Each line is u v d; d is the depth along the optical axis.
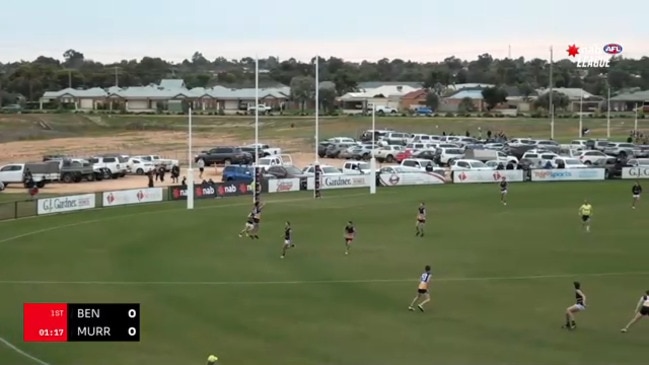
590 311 39.22
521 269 47.97
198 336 35.38
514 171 93.56
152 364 31.95
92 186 91.81
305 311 39.25
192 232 60.59
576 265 48.94
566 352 33.41
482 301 41.00
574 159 100.88
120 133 170.12
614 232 60.12
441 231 60.88
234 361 32.19
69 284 44.31
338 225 63.62
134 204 75.81
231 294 42.38
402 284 44.50
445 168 98.19
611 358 32.69
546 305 40.25
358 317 38.28
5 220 66.19
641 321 37.53
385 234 59.66
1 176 89.12
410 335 35.59
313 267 48.66
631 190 84.50
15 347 34.00
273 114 195.50
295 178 86.50
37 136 161.88
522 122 177.00
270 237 58.53
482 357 32.78
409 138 137.75
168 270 47.75
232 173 92.69
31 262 49.91
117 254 52.38
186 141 153.25
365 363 32.06
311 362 32.12
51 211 69.69
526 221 65.38
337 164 116.25
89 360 32.47
